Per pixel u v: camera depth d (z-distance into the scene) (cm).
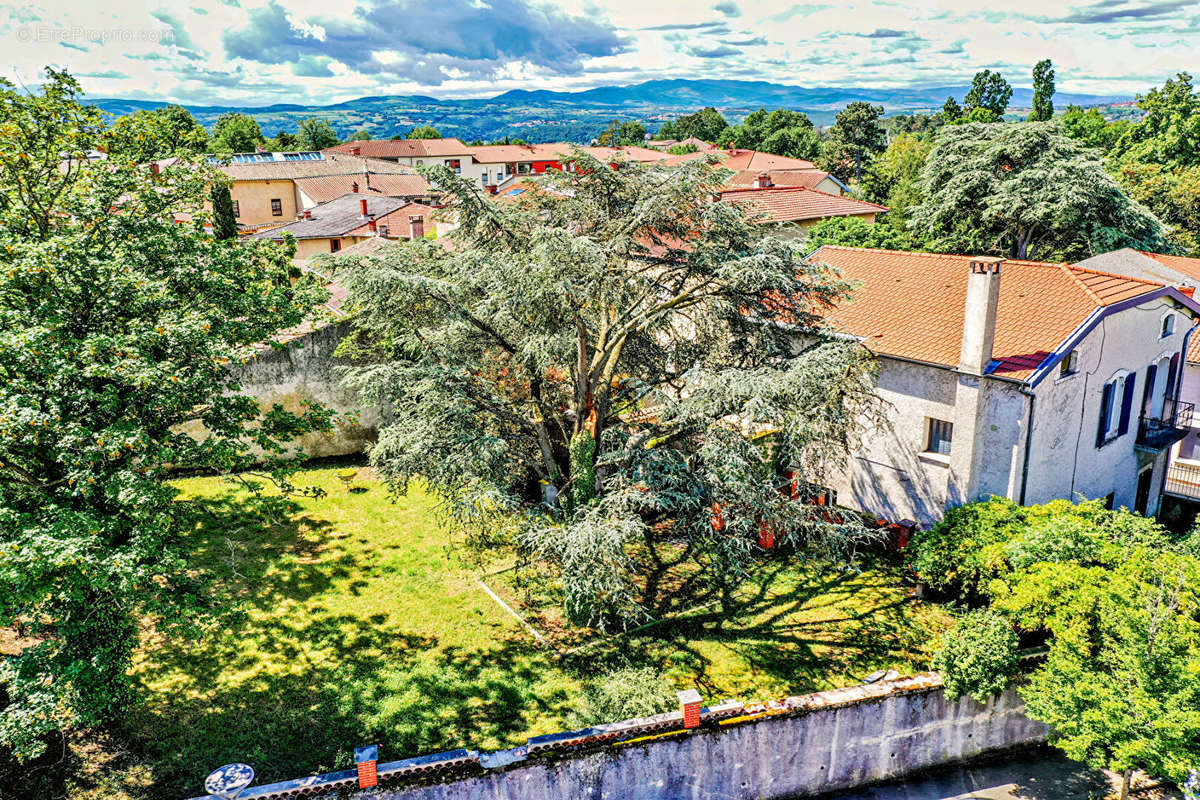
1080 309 1733
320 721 1332
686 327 1828
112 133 1738
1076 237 4041
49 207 1508
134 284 1176
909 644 1564
